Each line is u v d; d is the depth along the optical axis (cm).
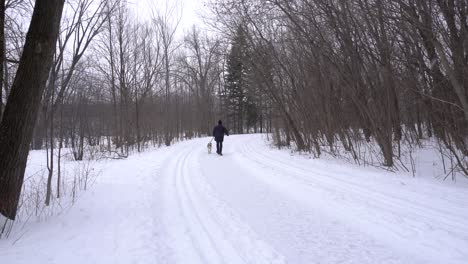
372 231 496
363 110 1106
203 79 4041
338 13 1044
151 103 2527
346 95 1220
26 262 388
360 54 1074
